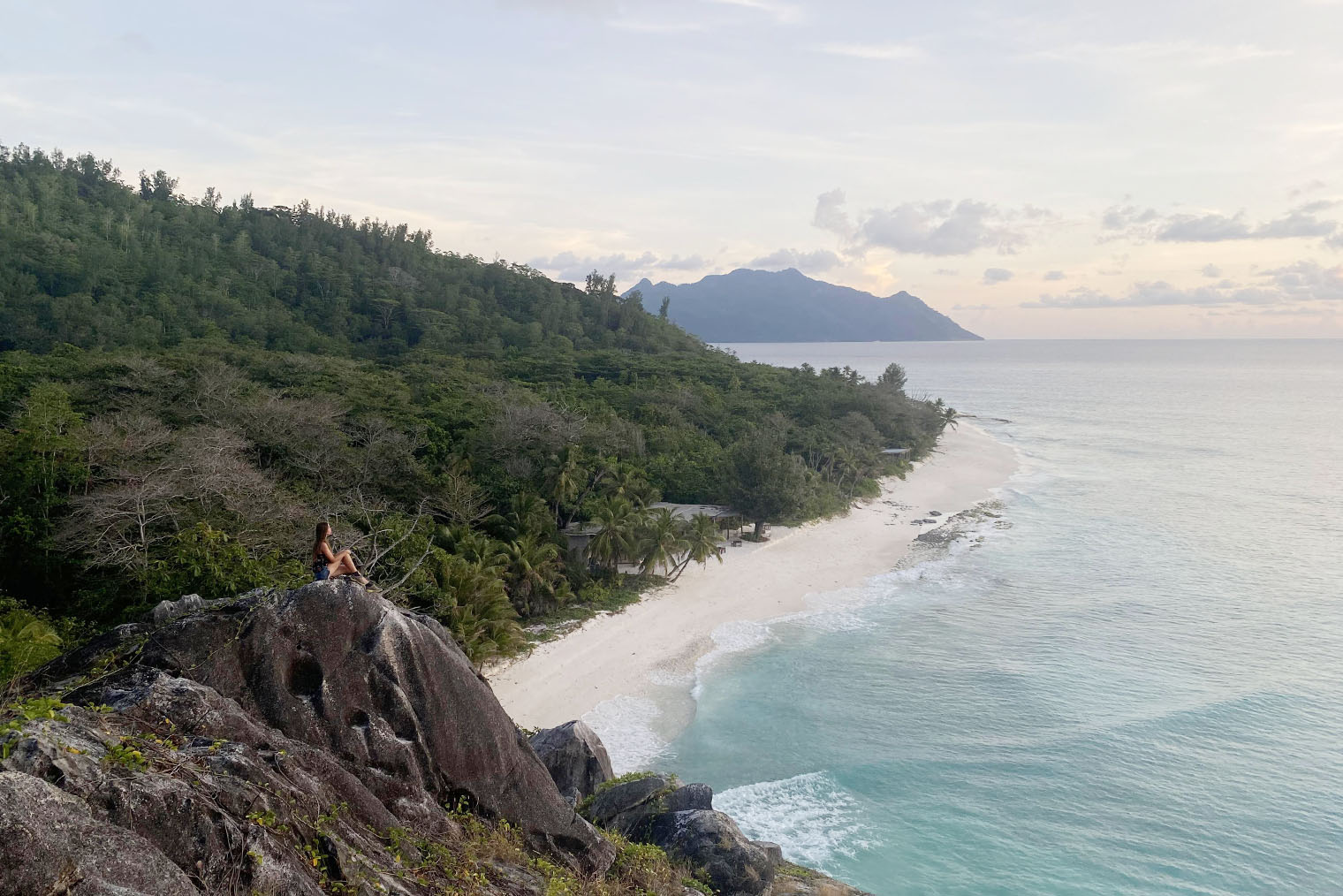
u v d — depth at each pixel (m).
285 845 8.10
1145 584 62.31
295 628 10.37
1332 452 130.75
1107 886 29.16
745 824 32.28
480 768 12.20
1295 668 47.12
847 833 31.84
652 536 56.22
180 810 7.26
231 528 38.09
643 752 37.06
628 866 14.61
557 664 44.84
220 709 9.09
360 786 9.96
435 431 65.12
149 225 149.88
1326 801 34.28
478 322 145.88
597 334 168.88
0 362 65.88
